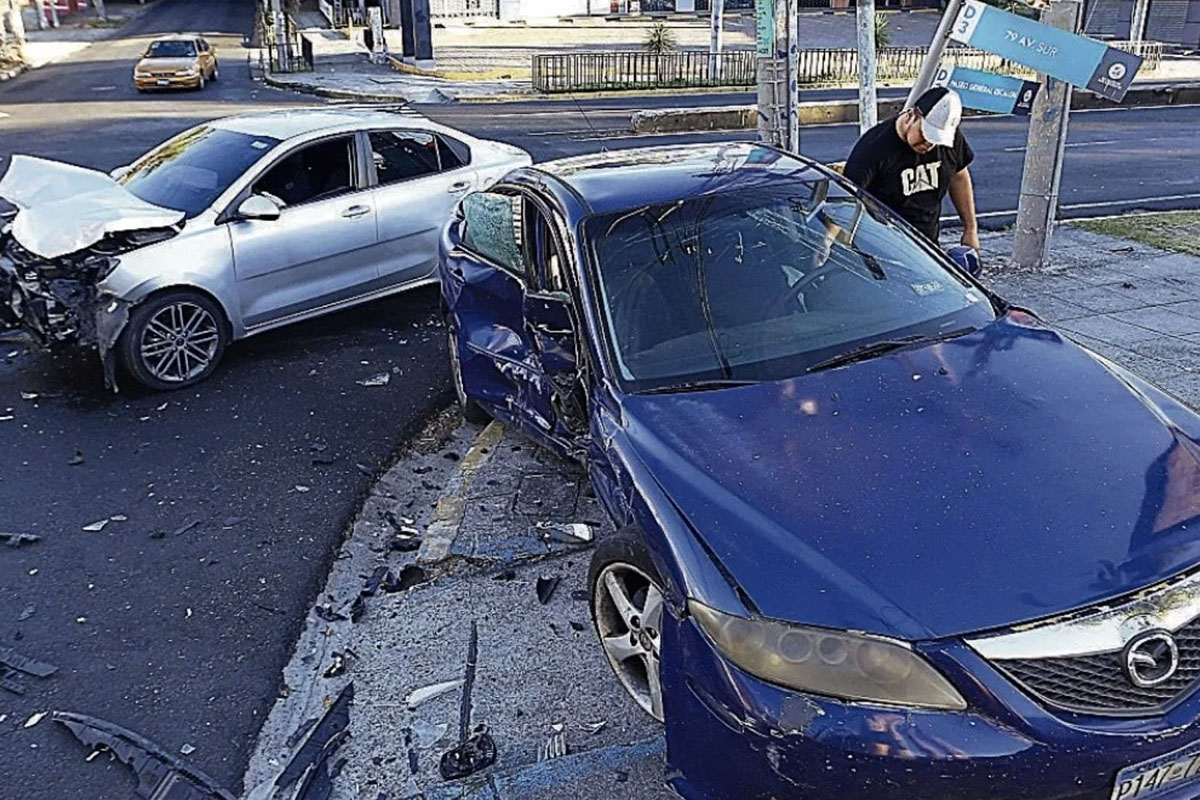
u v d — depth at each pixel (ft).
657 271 13.78
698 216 14.51
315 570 16.01
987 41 24.98
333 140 25.48
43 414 22.07
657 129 65.46
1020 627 8.59
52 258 21.40
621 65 96.84
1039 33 24.50
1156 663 8.63
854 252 14.40
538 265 16.11
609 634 12.12
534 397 16.61
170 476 19.17
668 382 12.52
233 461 19.75
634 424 11.82
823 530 9.53
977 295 14.17
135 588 15.56
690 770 9.68
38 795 11.41
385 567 16.08
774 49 24.85
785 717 8.73
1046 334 13.10
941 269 14.58
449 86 95.25
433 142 27.43
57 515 17.79
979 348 12.54
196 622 14.69
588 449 13.39
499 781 11.30
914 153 18.37
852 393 11.59
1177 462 10.26
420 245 26.89
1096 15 139.54
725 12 185.68
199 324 23.32
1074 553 9.11
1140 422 10.93
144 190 24.72
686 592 9.64
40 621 14.74
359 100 86.43
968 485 9.91
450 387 23.24
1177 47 130.72
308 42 110.83
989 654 8.51
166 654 13.96
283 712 12.78
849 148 55.42
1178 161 52.95
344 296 25.82
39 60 118.01
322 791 11.32
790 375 12.26
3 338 26.58
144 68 89.86
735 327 13.16
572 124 69.15
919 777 8.39
